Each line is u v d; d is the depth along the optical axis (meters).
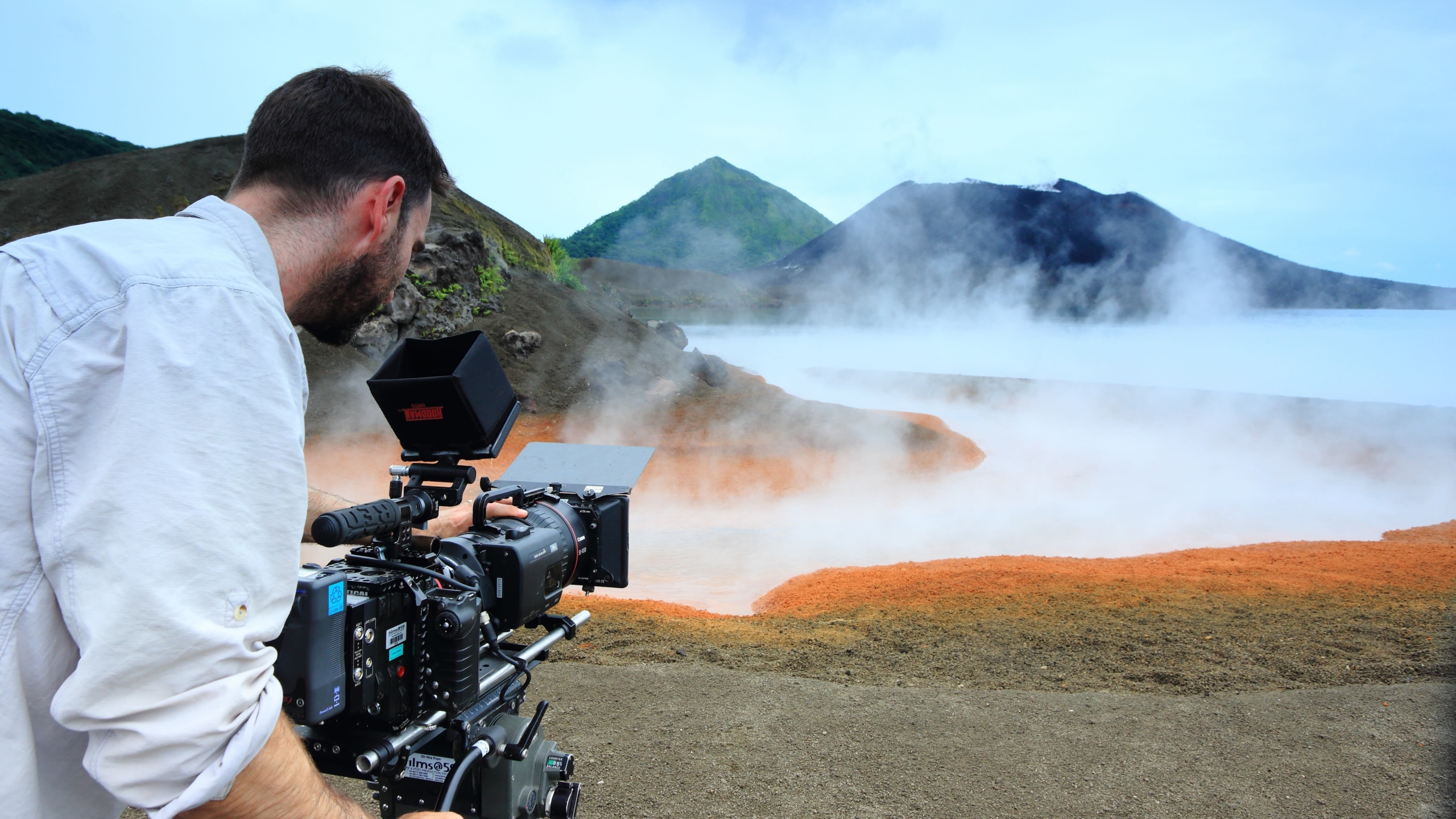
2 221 29.39
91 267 1.04
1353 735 3.76
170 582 0.93
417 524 1.83
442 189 1.54
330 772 1.65
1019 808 3.21
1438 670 5.03
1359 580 8.91
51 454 0.99
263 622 1.04
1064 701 4.31
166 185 32.28
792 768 3.53
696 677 4.64
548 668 4.78
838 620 7.30
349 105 1.28
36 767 1.04
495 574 1.88
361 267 1.36
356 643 1.42
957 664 5.46
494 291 26.83
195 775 0.98
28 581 1.01
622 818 3.12
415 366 1.99
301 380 1.19
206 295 1.04
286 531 1.08
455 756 1.72
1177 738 3.81
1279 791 3.31
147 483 0.95
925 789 3.36
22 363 1.01
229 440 1.01
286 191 1.27
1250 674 5.07
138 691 0.94
